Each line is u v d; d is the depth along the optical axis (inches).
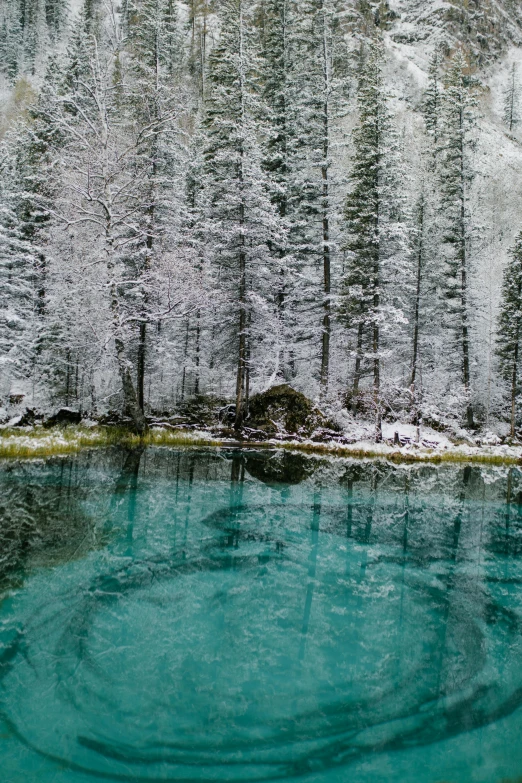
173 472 577.9
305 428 906.1
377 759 136.4
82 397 995.3
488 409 1154.0
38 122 991.6
